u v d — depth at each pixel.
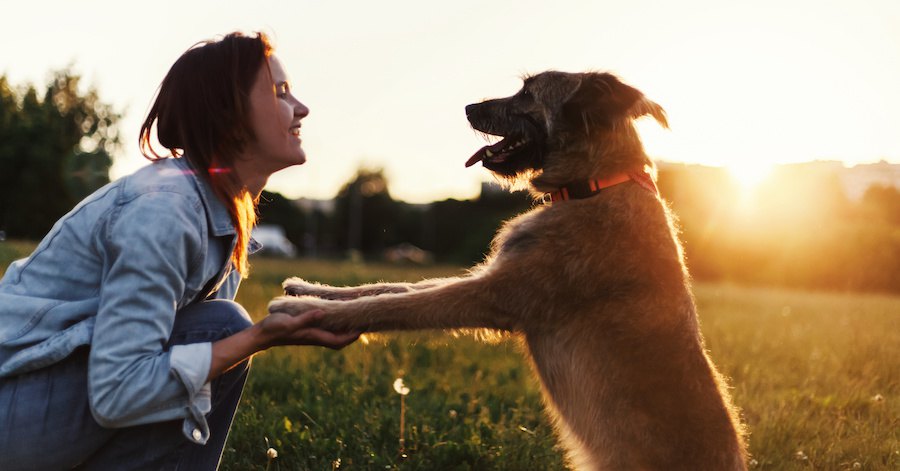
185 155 2.37
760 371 5.61
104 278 2.17
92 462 2.32
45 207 24.06
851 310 10.49
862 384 5.23
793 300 13.30
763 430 4.11
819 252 19.73
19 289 2.24
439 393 4.73
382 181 66.56
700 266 22.17
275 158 2.52
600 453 2.97
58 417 2.19
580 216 3.23
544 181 3.52
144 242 2.12
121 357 2.10
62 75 24.75
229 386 2.50
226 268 2.46
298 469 3.18
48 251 2.26
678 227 3.58
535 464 3.53
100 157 25.06
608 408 2.96
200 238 2.27
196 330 2.35
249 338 2.30
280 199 66.81
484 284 3.18
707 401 2.91
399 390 3.58
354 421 3.81
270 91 2.45
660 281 3.08
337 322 3.11
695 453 2.81
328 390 4.32
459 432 3.78
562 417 3.19
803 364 5.98
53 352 2.13
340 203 66.56
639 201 3.24
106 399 2.09
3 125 24.17
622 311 3.04
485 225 35.44
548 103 3.66
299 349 5.53
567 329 3.15
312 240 63.06
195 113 2.34
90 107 24.89
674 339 2.98
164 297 2.16
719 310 10.40
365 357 5.38
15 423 2.16
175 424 2.31
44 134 24.19
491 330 3.34
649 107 3.43
